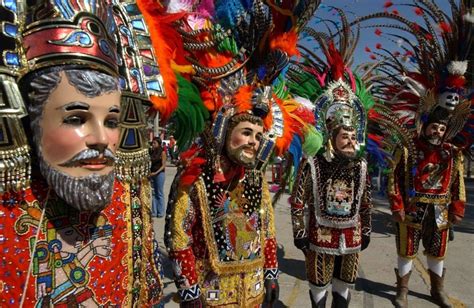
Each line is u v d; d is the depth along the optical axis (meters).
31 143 1.09
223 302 1.99
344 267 2.93
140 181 1.34
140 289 1.31
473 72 3.77
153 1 1.57
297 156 2.56
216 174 1.96
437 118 3.44
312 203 2.90
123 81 1.27
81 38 1.05
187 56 1.78
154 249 1.41
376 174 5.07
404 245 3.52
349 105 2.83
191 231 2.00
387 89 4.02
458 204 3.52
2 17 1.03
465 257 4.80
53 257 1.10
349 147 2.78
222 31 2.00
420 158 3.51
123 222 1.25
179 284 1.93
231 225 2.00
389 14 3.63
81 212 1.15
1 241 1.04
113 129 1.12
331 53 2.98
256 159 2.01
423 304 3.60
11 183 1.03
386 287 3.95
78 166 1.05
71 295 1.13
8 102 1.02
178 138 1.88
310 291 2.97
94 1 1.11
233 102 1.96
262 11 2.04
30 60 1.03
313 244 2.89
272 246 2.20
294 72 3.00
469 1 3.54
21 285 1.06
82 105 1.04
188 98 1.79
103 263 1.19
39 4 1.05
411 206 3.48
